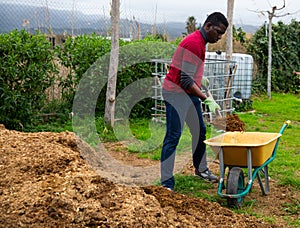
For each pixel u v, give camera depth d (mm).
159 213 4090
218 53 11141
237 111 11305
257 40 14422
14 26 9312
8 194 4219
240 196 4930
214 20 5277
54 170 4707
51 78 9070
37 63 8773
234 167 5215
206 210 4559
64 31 10641
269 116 10820
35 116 9023
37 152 5062
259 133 5562
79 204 3971
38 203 3992
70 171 4680
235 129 7434
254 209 5109
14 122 8539
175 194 4852
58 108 9664
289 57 14852
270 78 13344
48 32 10375
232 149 5004
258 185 5895
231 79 9586
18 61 8539
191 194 5504
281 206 5207
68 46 9781
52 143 5477
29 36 8898
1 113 8453
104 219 3857
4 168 4730
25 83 8633
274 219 4809
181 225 4031
